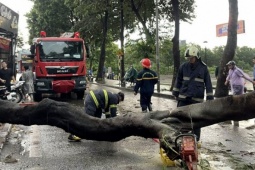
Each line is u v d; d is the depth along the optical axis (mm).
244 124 10516
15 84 15484
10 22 20000
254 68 14992
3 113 7238
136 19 33219
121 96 8102
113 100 7918
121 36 31719
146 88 11328
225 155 6789
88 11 35094
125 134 6402
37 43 17016
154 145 7750
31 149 7496
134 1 29609
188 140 4434
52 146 7758
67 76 17281
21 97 15617
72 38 17516
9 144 7973
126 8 30312
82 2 33094
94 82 39875
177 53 22875
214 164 6125
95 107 7867
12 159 6633
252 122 10867
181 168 5941
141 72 11305
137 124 6102
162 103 16891
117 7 31641
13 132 9367
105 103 7883
